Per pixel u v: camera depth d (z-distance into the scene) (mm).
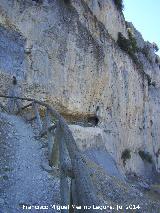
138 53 49500
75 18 27047
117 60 35031
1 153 9281
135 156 40281
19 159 9250
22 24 21453
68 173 5207
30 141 11344
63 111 25219
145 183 37438
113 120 33062
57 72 24172
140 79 43281
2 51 19469
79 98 26891
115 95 33781
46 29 23344
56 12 24578
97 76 29547
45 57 23078
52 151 9078
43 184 7934
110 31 37281
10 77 19703
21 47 21031
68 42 25594
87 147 21844
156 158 47969
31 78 21609
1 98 18328
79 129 21391
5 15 20312
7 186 7379
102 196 10391
